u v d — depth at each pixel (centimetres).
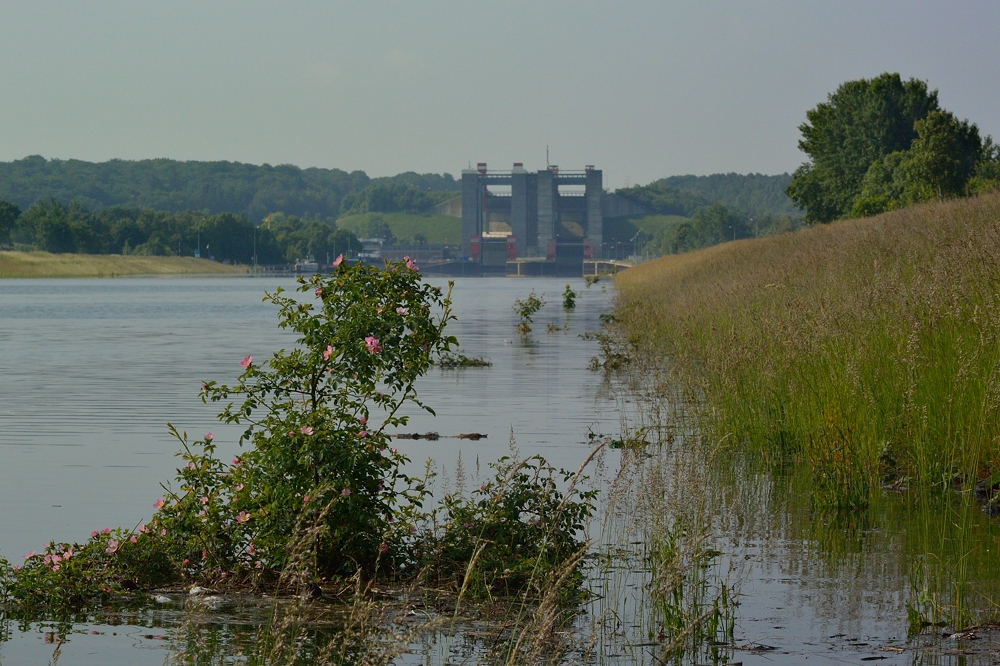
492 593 3078
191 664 2522
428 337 3472
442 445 5572
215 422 6438
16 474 4856
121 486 4591
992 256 5900
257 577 3200
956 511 3956
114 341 13725
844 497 4038
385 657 2416
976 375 4259
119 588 3142
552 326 15450
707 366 6538
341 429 3359
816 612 2866
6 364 10369
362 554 3238
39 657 2586
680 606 2858
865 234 12312
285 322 3509
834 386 4628
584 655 2580
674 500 3419
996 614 2828
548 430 6056
